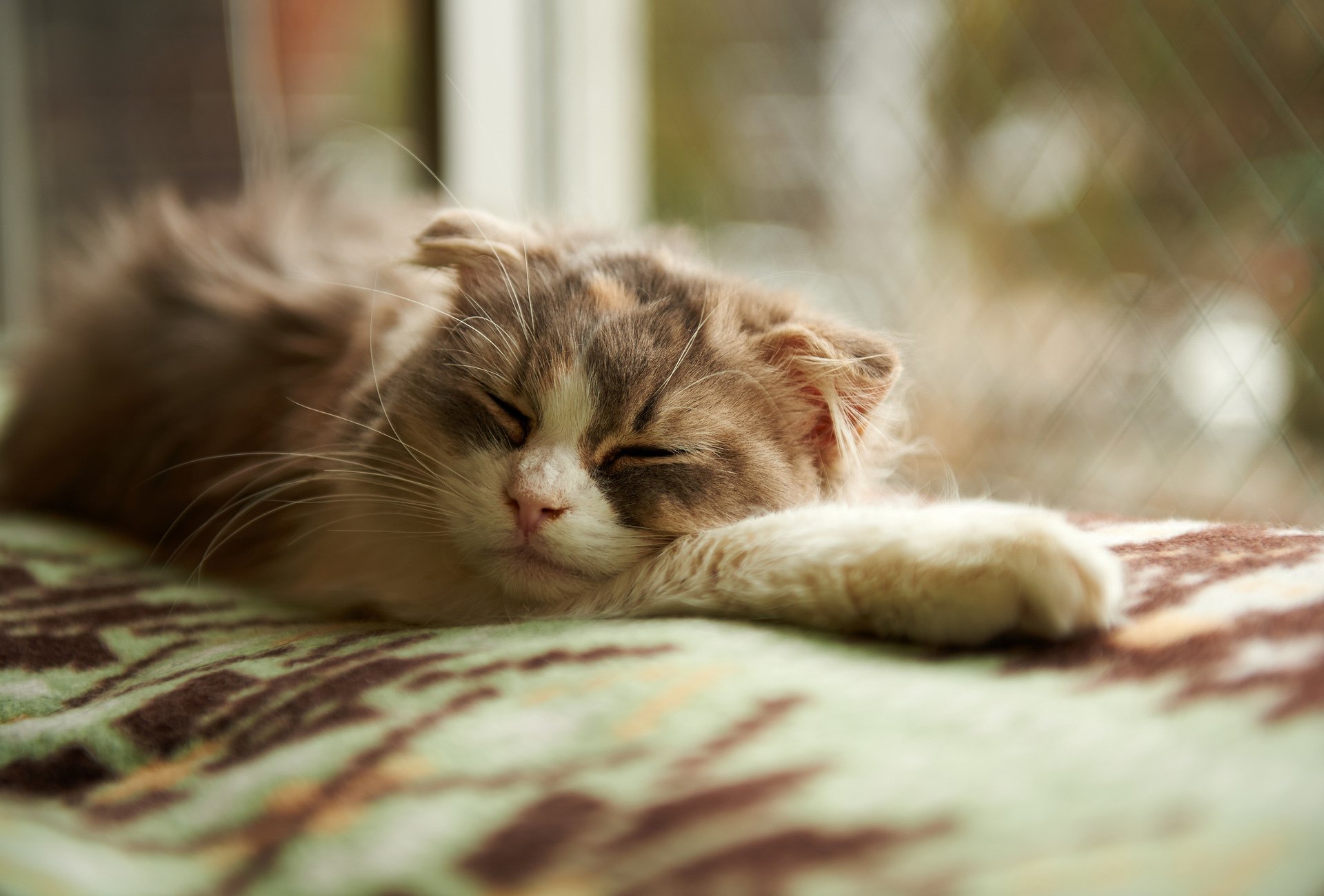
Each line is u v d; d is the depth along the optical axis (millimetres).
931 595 326
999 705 302
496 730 309
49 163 747
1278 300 479
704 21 656
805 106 615
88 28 733
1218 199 491
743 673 318
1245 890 249
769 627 343
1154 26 503
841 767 290
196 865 293
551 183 705
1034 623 322
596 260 418
